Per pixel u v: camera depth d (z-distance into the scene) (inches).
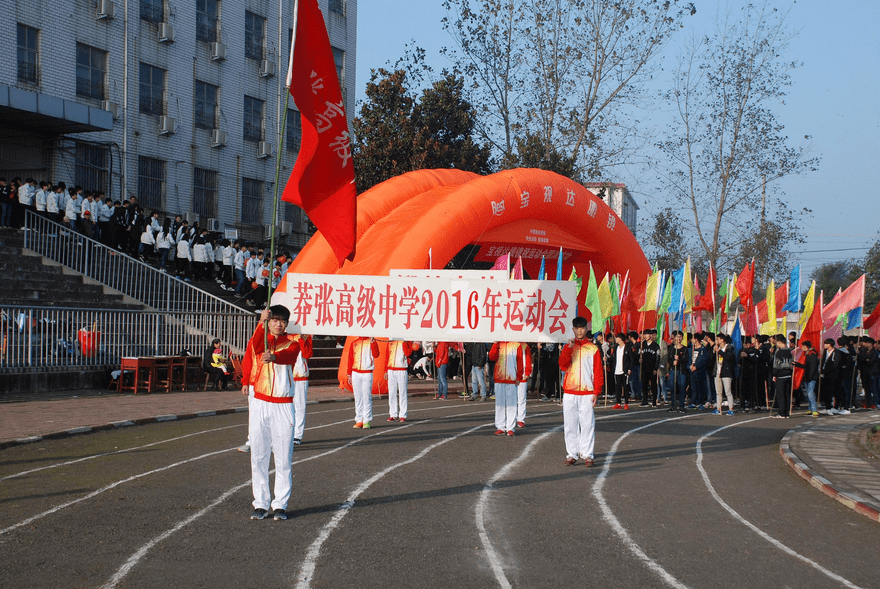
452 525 286.8
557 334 462.6
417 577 226.4
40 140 1028.5
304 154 404.8
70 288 828.6
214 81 1310.3
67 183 1065.5
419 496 335.3
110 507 304.8
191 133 1266.0
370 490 345.4
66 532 267.7
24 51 1018.1
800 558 260.1
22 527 273.7
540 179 959.0
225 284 1069.8
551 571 235.5
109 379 747.4
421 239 824.3
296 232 1497.3
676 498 348.8
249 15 1390.3
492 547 259.6
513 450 469.1
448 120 1310.3
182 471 380.5
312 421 605.6
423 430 554.3
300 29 394.3
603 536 278.4
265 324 293.6
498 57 1363.2
